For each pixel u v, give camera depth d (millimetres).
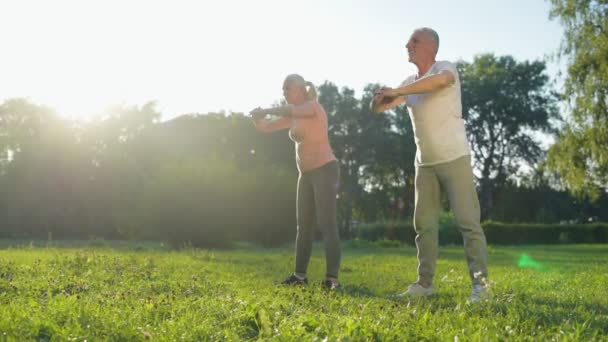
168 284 4945
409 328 2854
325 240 5551
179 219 19688
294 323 2906
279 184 22297
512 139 51875
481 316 3354
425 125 4492
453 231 31578
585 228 39344
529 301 4012
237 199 20672
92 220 39250
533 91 51688
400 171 55188
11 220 38156
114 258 8016
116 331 2699
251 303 3457
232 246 20969
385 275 7535
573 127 22828
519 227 38375
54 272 5660
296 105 5727
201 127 50219
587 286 5871
